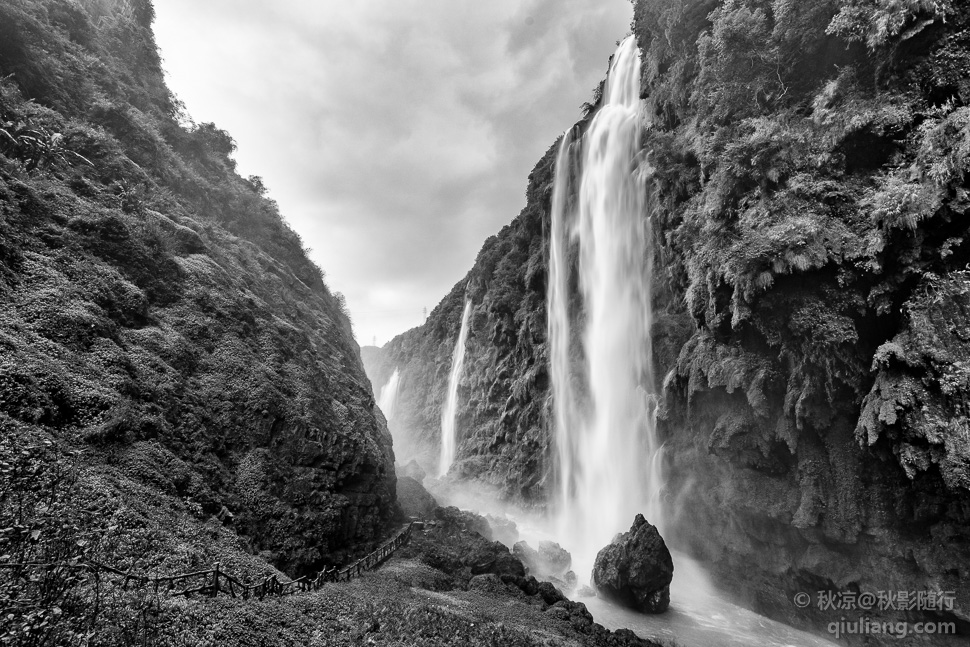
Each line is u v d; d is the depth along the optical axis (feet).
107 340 43.21
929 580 51.47
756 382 67.36
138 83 100.07
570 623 52.08
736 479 73.31
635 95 139.74
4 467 25.70
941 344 47.01
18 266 41.06
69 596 20.24
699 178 86.43
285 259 116.57
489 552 71.67
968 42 49.73
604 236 134.92
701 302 76.79
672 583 79.97
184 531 34.86
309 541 50.88
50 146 52.08
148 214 63.26
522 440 156.25
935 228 49.11
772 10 69.72
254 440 53.42
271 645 25.85
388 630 33.40
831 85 61.00
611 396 121.90
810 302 59.21
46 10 73.82
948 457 44.91
